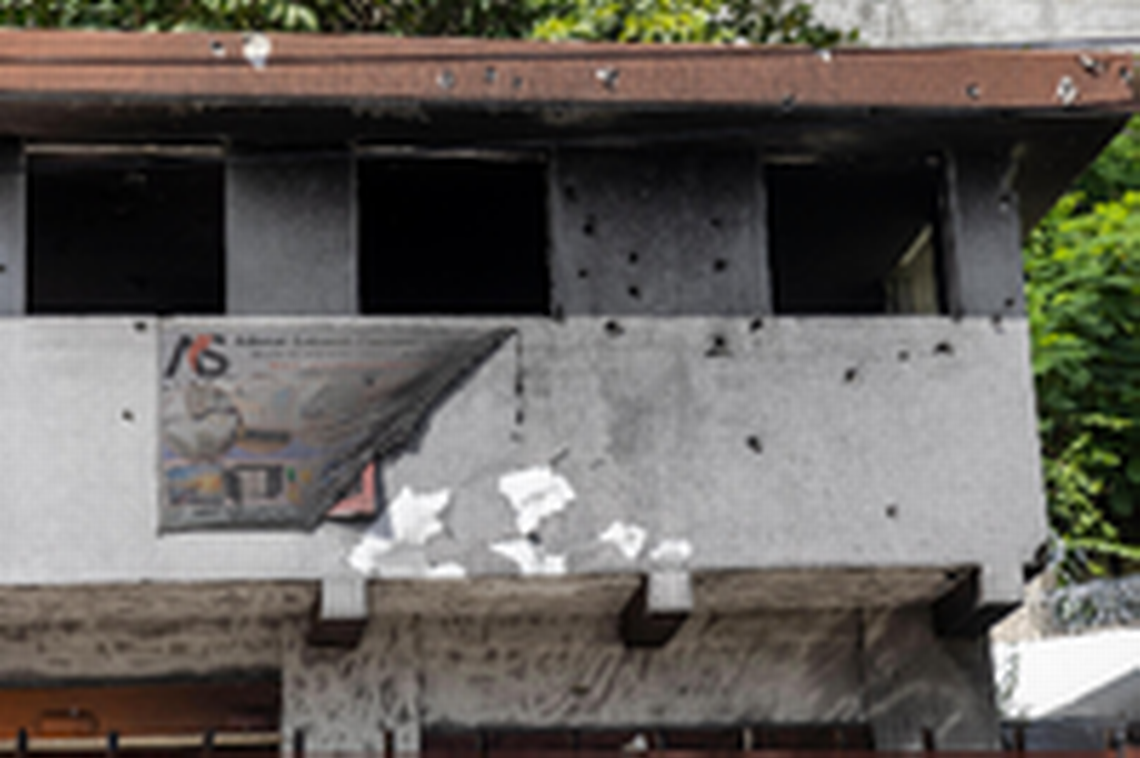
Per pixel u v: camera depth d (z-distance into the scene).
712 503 19.56
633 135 20.00
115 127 19.33
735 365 19.89
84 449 18.86
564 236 20.03
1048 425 30.86
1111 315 30.70
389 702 20.53
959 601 20.56
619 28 25.59
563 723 20.81
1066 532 31.33
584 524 19.34
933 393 20.09
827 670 21.34
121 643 20.67
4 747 20.45
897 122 19.95
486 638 20.89
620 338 19.81
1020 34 37.22
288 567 18.91
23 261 19.31
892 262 24.31
